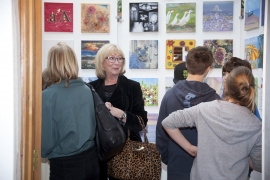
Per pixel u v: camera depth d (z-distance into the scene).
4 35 1.26
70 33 2.93
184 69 2.30
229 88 1.53
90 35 2.94
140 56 2.95
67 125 1.64
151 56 2.94
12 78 1.26
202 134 1.51
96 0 2.92
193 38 2.93
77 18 2.93
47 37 2.92
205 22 2.89
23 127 1.30
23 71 1.30
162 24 2.94
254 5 2.58
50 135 1.63
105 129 1.78
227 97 1.57
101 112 1.80
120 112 2.08
